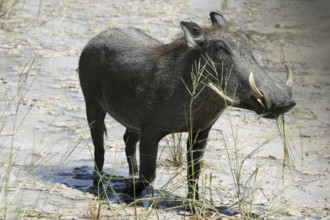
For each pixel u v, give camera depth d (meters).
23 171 24.98
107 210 22.17
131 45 24.06
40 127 29.69
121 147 28.11
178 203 23.23
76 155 27.05
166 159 26.67
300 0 53.38
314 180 26.08
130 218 21.58
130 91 23.20
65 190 23.70
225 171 26.19
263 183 25.44
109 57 24.16
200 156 23.25
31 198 22.72
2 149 26.89
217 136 29.92
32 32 44.00
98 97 24.84
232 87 21.38
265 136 30.28
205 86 21.89
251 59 21.72
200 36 21.98
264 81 21.09
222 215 22.12
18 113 31.09
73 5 51.88
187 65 22.20
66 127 29.88
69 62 38.78
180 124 22.64
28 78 35.84
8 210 21.52
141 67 23.09
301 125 31.91
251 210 23.12
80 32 44.62
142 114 22.88
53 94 33.91
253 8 52.12
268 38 44.91
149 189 24.09
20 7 49.50
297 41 44.56
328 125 32.06
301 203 24.00
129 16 49.12
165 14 50.00
